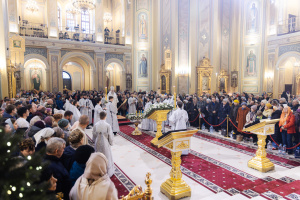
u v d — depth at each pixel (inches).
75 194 78.7
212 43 761.0
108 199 73.8
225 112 365.1
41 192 51.8
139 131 372.5
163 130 384.5
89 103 456.8
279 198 146.6
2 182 45.6
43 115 230.1
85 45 852.6
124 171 218.2
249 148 290.0
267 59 762.8
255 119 299.3
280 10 742.5
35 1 911.7
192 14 747.4
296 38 672.4
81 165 105.3
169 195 164.1
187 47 757.3
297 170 209.5
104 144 199.0
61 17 991.6
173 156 167.5
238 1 824.9
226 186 184.7
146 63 925.2
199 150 283.0
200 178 200.5
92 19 1043.9
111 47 894.4
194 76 755.4
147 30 920.3
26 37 751.1
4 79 402.3
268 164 215.9
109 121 359.3
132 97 562.3
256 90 802.8
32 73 926.4
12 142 49.8
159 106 296.8
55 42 800.3
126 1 917.2
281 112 283.9
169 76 798.5
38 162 52.2
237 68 833.5
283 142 272.4
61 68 820.0
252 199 146.0
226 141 325.4
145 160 248.8
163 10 816.3
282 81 743.1
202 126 407.2
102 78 887.7
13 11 741.9
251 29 806.5
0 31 390.0
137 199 93.9
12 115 194.5
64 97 586.9
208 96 540.1
